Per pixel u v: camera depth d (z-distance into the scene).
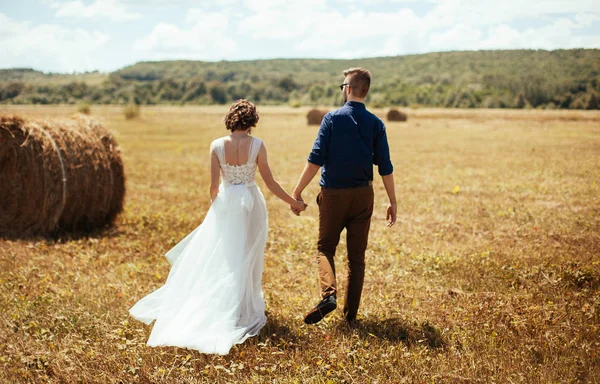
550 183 12.49
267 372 3.64
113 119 53.09
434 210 9.67
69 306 4.78
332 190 4.24
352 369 3.62
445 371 3.54
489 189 11.90
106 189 8.51
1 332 4.20
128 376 3.57
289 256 6.62
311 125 41.56
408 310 4.71
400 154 20.00
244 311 4.28
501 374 3.45
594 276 5.44
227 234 4.27
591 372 3.43
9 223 8.08
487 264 6.05
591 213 8.88
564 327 4.14
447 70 170.38
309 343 4.06
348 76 4.29
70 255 6.72
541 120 44.44
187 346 3.83
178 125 42.19
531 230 7.84
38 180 7.90
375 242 7.29
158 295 4.37
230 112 4.32
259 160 4.36
